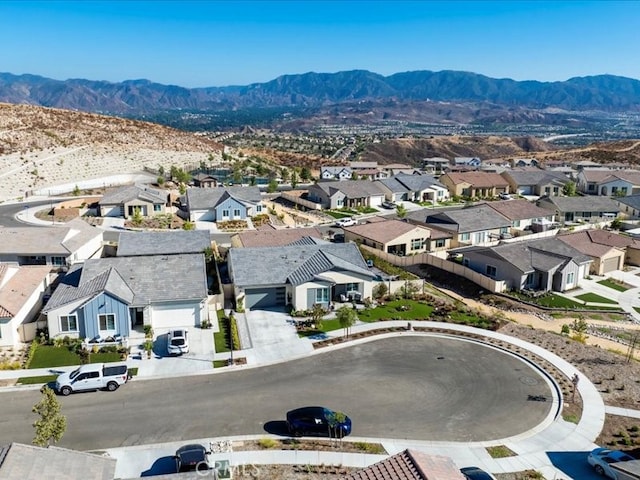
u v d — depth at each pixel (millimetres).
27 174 107312
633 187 109062
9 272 42656
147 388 31906
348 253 49906
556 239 62156
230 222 80625
